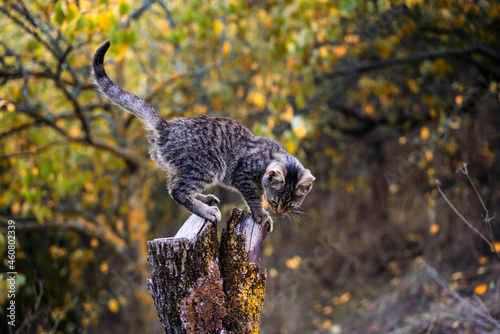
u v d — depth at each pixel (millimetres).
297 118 5402
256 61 6762
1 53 5285
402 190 9133
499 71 6902
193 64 7586
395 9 6852
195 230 3248
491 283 6023
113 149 6664
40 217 5762
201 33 6160
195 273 3084
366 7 6324
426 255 7789
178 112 6789
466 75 7930
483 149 7617
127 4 4754
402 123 8508
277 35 6051
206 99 7855
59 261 7480
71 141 6156
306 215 9719
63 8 4562
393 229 9211
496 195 7199
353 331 7500
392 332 6652
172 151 4094
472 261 7203
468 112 7238
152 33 6320
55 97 6773
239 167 4266
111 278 8336
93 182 7727
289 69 6617
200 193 4359
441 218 7785
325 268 9469
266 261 9156
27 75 5465
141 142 7820
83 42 5902
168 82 6586
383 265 9047
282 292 8836
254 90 6887
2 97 5562
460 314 6121
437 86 7762
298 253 9453
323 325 8117
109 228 8094
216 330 3084
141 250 7254
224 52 6348
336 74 7832
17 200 6297
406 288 7605
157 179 9258
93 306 7426
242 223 3324
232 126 4340
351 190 8891
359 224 9547
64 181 6148
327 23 5973
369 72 8125
